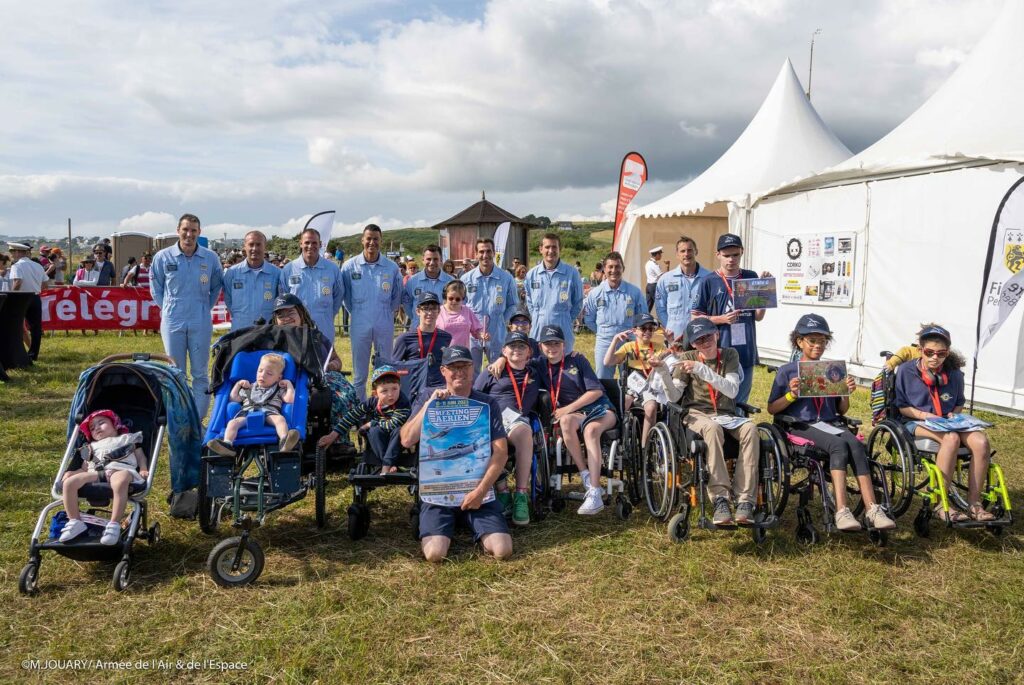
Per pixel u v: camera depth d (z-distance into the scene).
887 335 10.93
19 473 6.54
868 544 5.18
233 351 5.70
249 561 4.72
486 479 5.05
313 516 5.76
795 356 6.30
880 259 10.99
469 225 28.92
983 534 5.31
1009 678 3.54
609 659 3.71
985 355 9.44
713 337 5.54
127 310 17.73
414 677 3.54
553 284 8.27
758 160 16.19
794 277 12.64
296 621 4.04
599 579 4.61
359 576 4.64
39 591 4.40
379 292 8.13
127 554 4.45
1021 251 6.50
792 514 5.91
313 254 7.92
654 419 5.94
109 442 4.69
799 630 4.00
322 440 5.57
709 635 3.94
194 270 7.63
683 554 5.00
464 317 7.83
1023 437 7.98
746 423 5.14
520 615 4.14
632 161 15.12
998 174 9.26
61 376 11.66
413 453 5.54
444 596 4.37
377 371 5.90
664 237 18.00
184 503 5.50
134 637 3.89
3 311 12.02
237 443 5.04
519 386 5.90
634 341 6.70
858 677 3.56
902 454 5.15
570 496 5.78
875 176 11.02
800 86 17.28
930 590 4.45
